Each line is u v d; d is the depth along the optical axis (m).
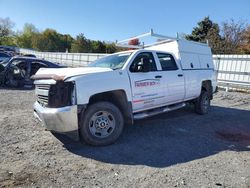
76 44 61.56
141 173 3.88
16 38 89.62
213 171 3.99
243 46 32.53
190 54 7.53
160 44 7.60
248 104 10.19
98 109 4.93
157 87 5.98
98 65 6.01
